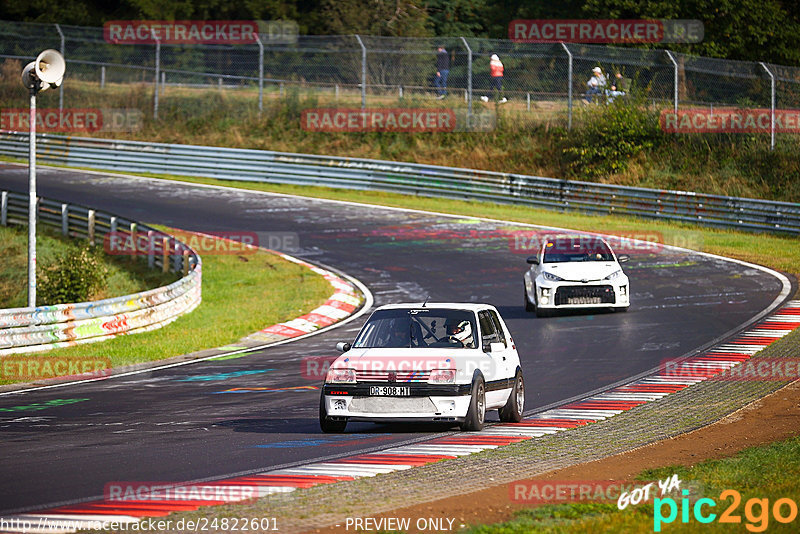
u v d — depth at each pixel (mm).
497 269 65062
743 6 114188
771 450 23078
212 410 30859
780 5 123875
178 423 28500
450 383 25234
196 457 23297
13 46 129750
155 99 116250
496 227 79938
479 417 25922
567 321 48594
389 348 26781
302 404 31797
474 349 26828
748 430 26219
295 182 98875
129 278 66250
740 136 95875
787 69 97000
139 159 104125
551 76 117312
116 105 119375
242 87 122500
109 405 32094
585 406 30516
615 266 50531
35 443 25422
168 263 66500
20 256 72438
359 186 96750
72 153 107125
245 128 115125
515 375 28547
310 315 53812
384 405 25250
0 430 27547
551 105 109500
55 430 27469
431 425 27859
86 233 74375
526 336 44812
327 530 16391
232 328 50625
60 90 117500
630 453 23453
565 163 100562
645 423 27391
